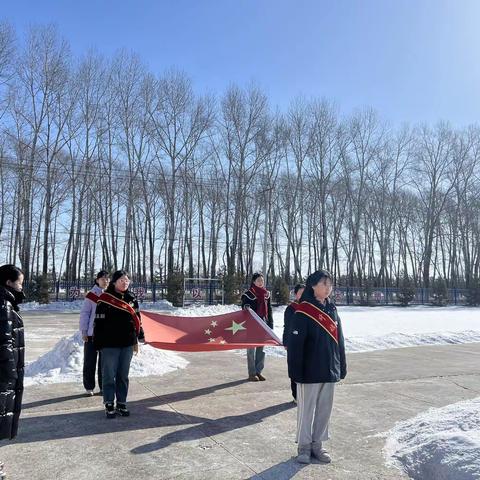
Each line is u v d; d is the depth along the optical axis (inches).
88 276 1866.4
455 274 2268.7
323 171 1937.7
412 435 211.0
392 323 845.2
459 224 2228.1
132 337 249.3
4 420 157.5
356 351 496.1
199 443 209.2
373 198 2114.9
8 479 170.6
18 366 167.9
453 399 293.9
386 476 175.8
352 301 1738.4
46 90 1505.9
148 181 1723.7
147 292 1590.8
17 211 1603.1
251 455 195.9
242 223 1841.8
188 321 324.5
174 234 1765.5
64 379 320.5
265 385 322.0
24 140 1524.4
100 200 1684.3
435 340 568.1
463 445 176.1
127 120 1663.4
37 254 1668.3
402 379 354.0
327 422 193.6
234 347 312.8
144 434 219.8
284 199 1995.6
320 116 1934.1
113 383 244.5
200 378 342.0
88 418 242.7
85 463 185.6
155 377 341.7
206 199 1945.1
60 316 975.6
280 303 1441.9
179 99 1697.8
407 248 2427.4
